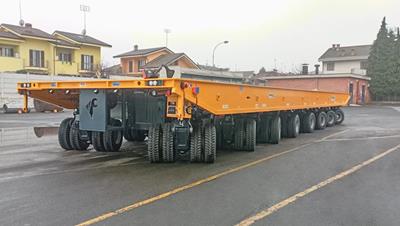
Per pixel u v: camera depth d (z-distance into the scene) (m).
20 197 5.95
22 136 13.52
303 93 14.83
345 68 66.38
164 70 9.11
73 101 11.15
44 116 24.33
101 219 4.96
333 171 8.02
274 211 5.33
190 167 8.36
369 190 6.49
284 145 12.16
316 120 17.03
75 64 46.06
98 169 8.12
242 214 5.20
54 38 43.62
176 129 8.55
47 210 5.32
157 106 8.91
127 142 12.54
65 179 7.16
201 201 5.79
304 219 5.02
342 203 5.73
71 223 4.80
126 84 8.20
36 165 8.57
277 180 7.18
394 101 53.41
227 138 10.86
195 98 8.04
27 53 41.41
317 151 10.83
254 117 11.23
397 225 4.82
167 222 4.86
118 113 9.57
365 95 53.25
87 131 10.30
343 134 15.39
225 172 7.85
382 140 13.36
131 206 5.51
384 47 53.47
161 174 7.62
